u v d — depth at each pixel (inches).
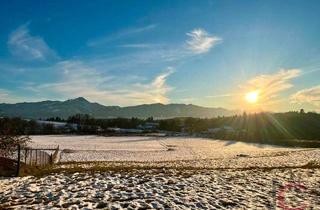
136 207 493.4
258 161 1724.9
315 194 633.0
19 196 566.6
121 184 668.1
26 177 790.5
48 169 1034.7
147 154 2677.2
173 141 5123.0
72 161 1866.4
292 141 4375.0
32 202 522.6
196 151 3139.8
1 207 487.2
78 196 562.6
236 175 830.5
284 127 7057.1
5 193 593.0
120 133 7544.3
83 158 2177.7
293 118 7751.0
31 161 1216.2
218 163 1643.7
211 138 6141.7
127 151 3002.0
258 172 898.1
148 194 578.2
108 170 893.2
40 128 7303.2
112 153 2706.7
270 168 1037.2
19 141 1187.3
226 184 696.4
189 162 1761.8
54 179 729.0
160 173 833.5
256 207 517.0
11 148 1160.2
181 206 505.4
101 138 5664.4
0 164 872.3
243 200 559.5
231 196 585.3
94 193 584.4
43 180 716.0
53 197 554.6
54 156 2047.2
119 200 535.8
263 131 6850.4
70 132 7391.7
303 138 5698.8
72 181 703.1
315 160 1750.7
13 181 723.4
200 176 789.9
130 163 1646.2
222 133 6865.2
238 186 678.5
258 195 603.5
